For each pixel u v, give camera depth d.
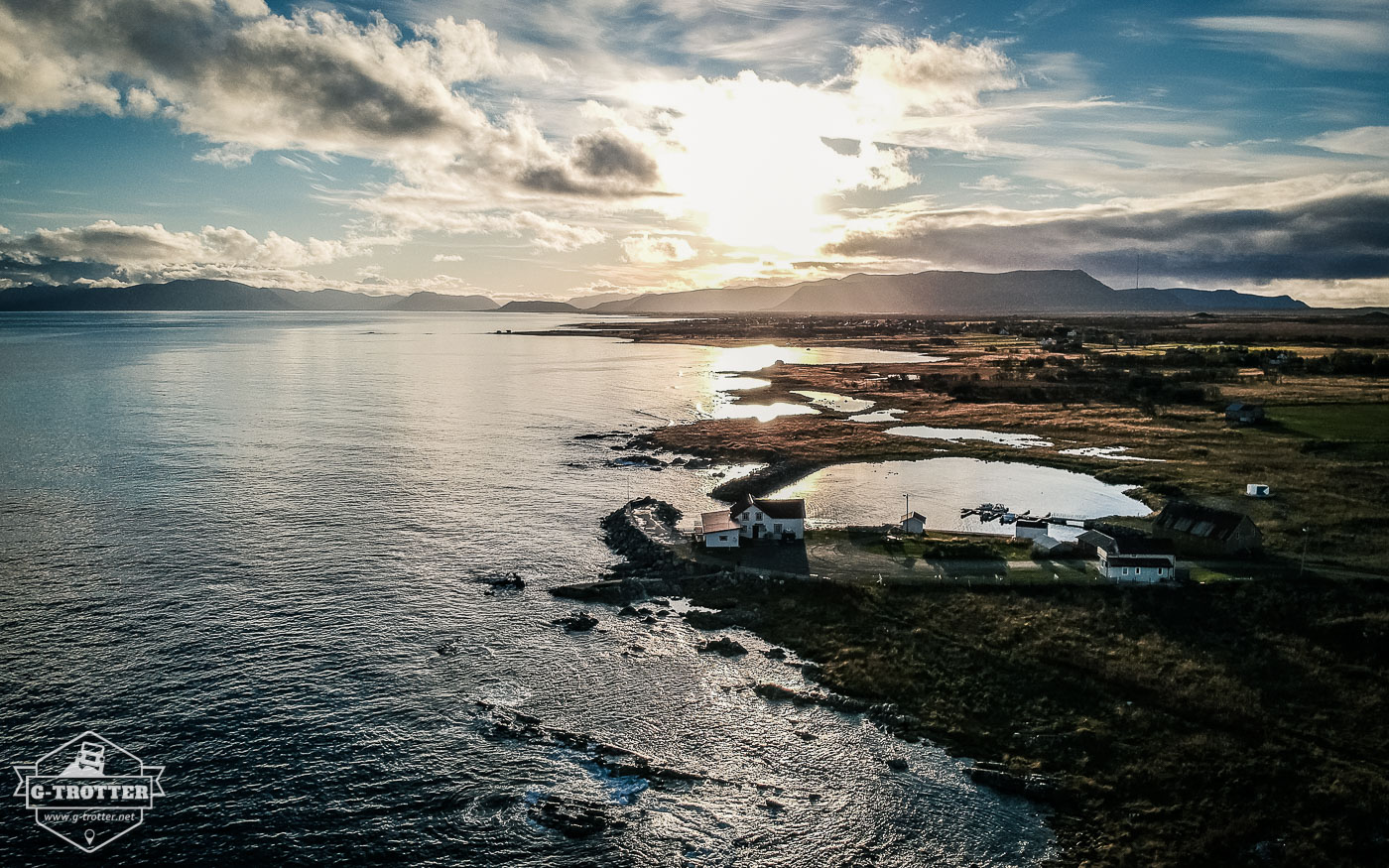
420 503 101.62
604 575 78.94
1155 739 51.03
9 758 49.03
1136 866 41.81
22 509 94.81
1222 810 45.03
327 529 90.62
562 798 47.06
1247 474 111.06
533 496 106.19
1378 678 55.84
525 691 58.25
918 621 66.88
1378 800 44.72
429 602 72.19
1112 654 60.16
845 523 94.38
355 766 49.47
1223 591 68.19
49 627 65.06
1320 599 65.94
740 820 45.72
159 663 60.25
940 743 52.53
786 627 67.50
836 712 56.06
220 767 48.94
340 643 64.25
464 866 42.06
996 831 44.75
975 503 104.31
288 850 42.72
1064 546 79.25
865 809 46.56
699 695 58.09
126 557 80.44
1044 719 53.91
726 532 83.00
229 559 80.50
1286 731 51.03
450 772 49.28
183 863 41.66
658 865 42.44
